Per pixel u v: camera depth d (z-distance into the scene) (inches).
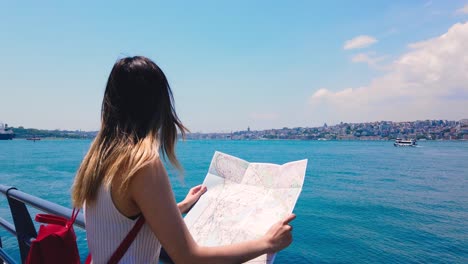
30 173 1595.7
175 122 46.4
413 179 1475.1
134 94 42.4
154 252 41.4
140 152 37.9
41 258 47.9
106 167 39.3
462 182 1380.4
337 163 2391.7
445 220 706.8
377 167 2085.4
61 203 853.2
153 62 45.2
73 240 50.9
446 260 457.4
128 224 39.2
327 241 532.1
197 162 2251.5
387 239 552.7
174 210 37.5
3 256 88.6
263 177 54.2
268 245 40.8
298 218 710.5
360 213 769.6
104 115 43.8
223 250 38.6
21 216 78.4
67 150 4111.7
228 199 52.8
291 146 5821.9
